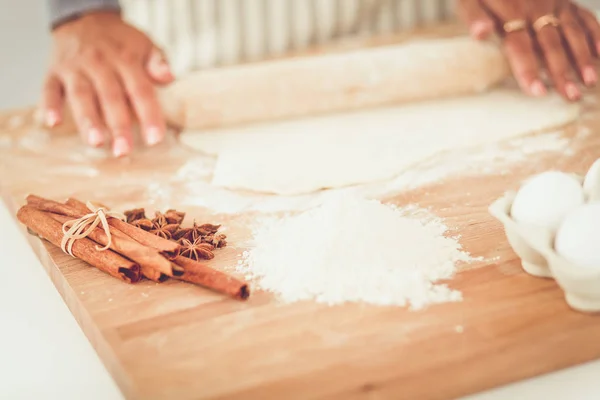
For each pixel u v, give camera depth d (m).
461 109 0.69
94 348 0.51
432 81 0.71
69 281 0.52
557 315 0.48
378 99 0.70
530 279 0.50
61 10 0.74
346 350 0.47
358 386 0.45
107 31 0.72
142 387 0.45
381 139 0.65
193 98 0.69
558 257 0.47
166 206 0.59
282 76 0.70
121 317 0.50
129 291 0.51
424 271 0.51
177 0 0.80
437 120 0.67
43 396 0.48
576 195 0.49
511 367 0.46
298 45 0.82
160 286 0.52
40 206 0.57
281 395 0.45
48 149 0.68
